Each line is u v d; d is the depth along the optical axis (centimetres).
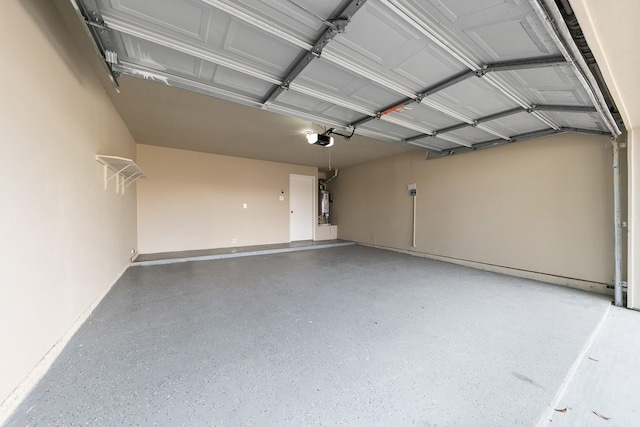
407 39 170
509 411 125
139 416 118
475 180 446
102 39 166
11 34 129
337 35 166
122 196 375
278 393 135
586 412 127
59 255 176
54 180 171
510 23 150
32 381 138
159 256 495
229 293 301
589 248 323
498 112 283
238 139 473
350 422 117
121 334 198
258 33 163
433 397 134
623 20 136
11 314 125
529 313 247
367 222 687
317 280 360
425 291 313
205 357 168
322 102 263
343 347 183
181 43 170
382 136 383
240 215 637
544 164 363
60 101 180
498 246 413
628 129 276
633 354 181
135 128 411
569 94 220
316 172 769
